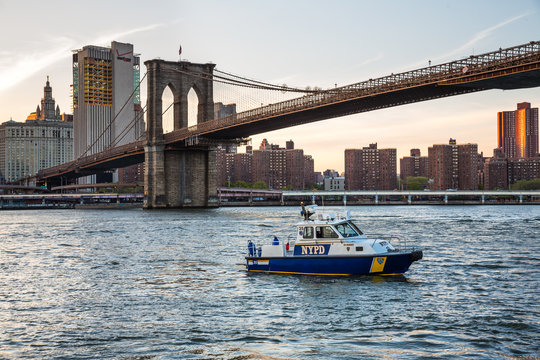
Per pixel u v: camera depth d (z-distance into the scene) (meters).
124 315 25.25
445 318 24.00
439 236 64.38
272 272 34.56
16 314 25.67
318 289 29.80
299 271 33.75
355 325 23.12
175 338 21.62
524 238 61.41
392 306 26.12
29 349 20.58
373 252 32.34
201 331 22.53
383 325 23.06
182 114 175.25
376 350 19.95
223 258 43.78
